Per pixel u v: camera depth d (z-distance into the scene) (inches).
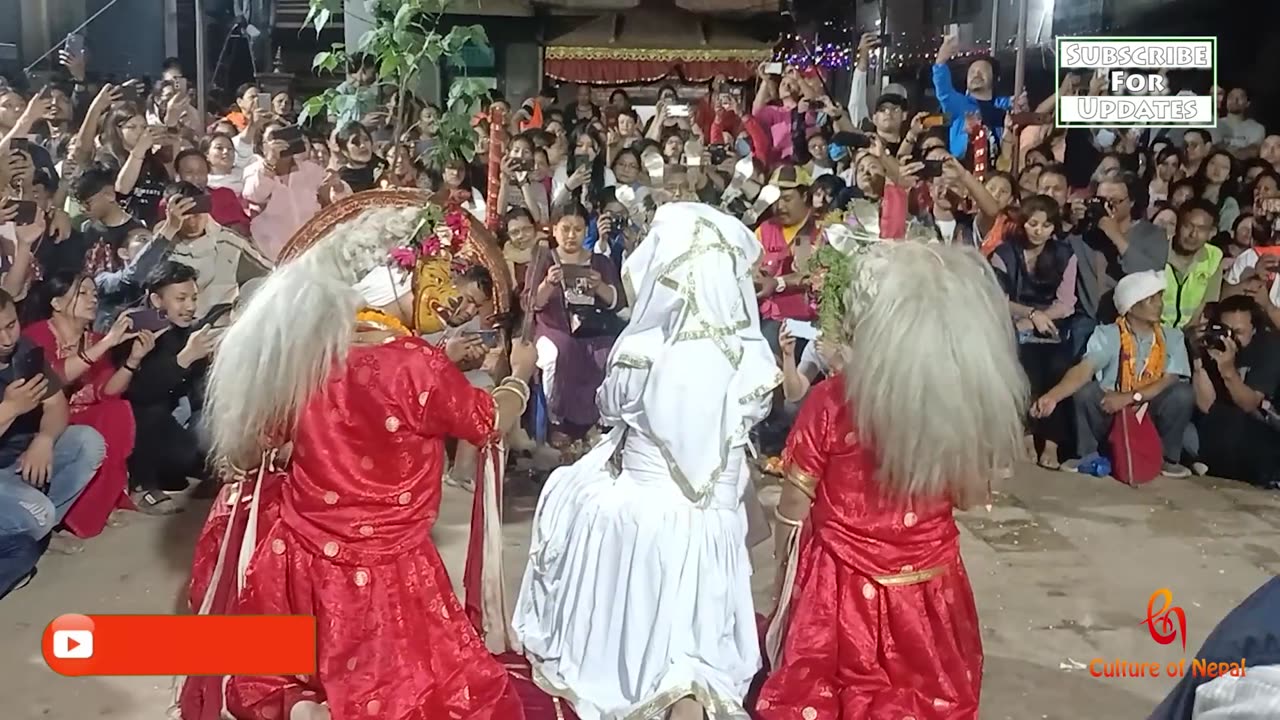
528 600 126.4
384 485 105.0
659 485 111.8
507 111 255.4
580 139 253.3
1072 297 216.7
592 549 114.1
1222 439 205.2
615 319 200.8
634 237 211.6
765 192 211.9
